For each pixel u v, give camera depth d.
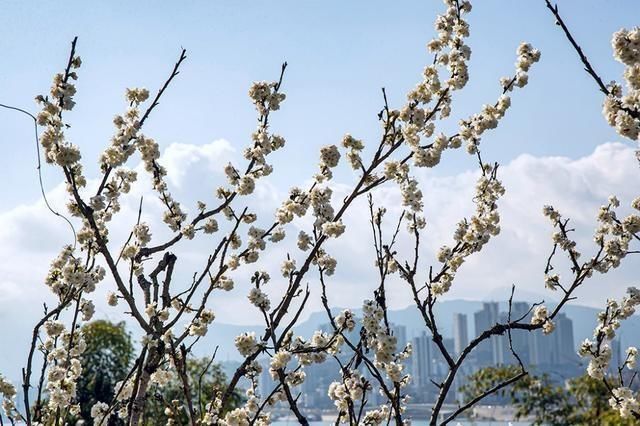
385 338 4.73
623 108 4.87
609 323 6.22
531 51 6.28
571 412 20.66
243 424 4.91
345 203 5.37
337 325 5.21
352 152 5.96
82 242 5.57
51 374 5.21
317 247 5.05
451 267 6.15
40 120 5.21
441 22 6.11
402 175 5.71
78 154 5.05
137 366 5.40
